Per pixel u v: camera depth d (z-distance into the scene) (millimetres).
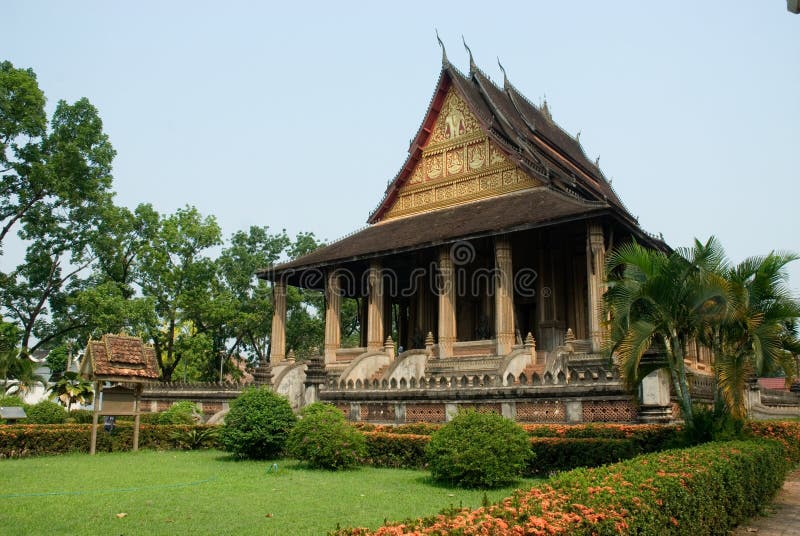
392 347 32281
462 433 13492
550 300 35281
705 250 14531
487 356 29328
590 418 17703
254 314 51250
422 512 10477
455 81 38375
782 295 14688
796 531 10305
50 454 19906
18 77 41562
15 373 41312
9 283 45406
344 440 16172
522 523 5875
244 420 18516
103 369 20234
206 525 9609
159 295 46656
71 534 9070
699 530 8477
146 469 16234
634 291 14664
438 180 39125
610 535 6195
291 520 9930
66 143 43688
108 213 45219
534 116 45125
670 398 17484
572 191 35344
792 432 17391
